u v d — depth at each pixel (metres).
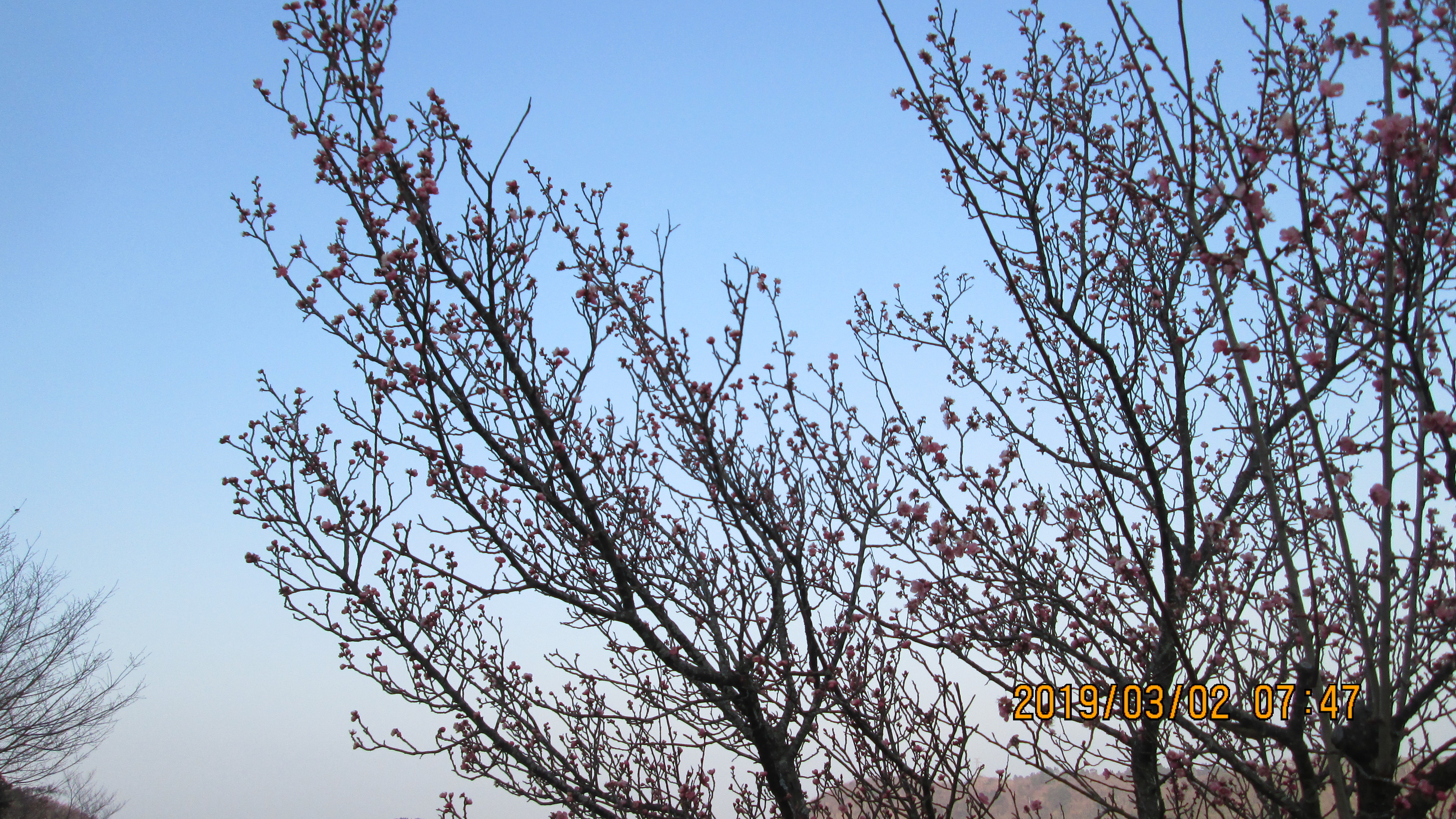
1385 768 3.16
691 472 6.10
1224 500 5.87
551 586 5.59
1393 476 3.10
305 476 5.77
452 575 5.58
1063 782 3.49
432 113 4.98
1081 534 4.75
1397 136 2.73
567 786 6.14
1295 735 3.34
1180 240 4.46
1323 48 3.13
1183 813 4.55
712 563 6.38
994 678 3.92
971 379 6.67
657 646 5.61
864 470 5.75
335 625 6.03
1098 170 5.24
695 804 6.42
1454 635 3.47
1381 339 3.28
